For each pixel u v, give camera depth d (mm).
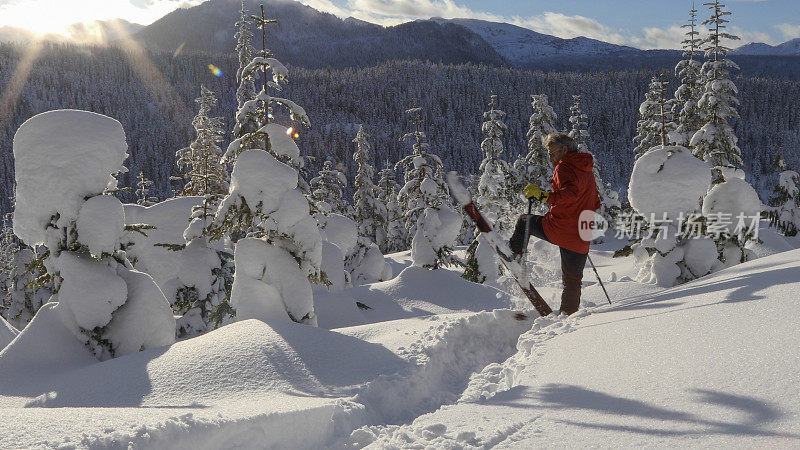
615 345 3352
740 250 8992
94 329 5500
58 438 2160
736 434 1971
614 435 2189
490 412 2775
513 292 10906
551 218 5336
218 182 21547
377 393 3510
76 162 5680
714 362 2635
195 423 2414
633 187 8500
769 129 154875
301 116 7824
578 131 31641
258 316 6613
